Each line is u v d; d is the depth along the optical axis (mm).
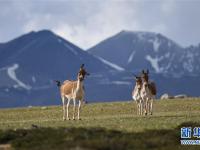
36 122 62250
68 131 44188
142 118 60500
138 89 72312
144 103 71375
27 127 55000
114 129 49156
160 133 45188
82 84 63938
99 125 53906
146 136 43188
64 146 38406
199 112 72375
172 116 62719
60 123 58406
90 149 37656
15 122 65312
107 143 38594
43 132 44469
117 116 69438
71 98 64750
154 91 69938
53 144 39906
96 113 81625
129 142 40156
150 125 52094
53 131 44531
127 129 49250
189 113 69938
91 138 41094
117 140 40156
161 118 59781
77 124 56156
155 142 41000
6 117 82312
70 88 64500
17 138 43656
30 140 42500
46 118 75938
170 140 42469
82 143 38438
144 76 69500
